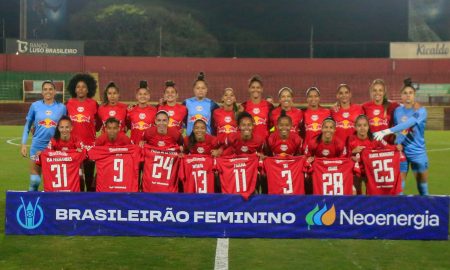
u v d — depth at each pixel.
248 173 8.13
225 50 54.75
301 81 39.59
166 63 40.28
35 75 38.22
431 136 27.81
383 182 8.17
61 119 8.59
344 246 7.28
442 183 12.88
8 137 24.47
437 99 37.47
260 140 8.74
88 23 50.34
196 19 56.34
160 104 9.94
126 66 40.06
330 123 8.49
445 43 39.62
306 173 8.36
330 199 7.65
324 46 55.16
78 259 6.63
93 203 7.73
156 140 8.75
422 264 6.51
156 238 7.64
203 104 9.90
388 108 9.39
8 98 37.69
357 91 39.09
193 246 7.23
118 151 8.38
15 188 11.84
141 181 9.02
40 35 46.06
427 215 7.61
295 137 8.79
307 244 7.37
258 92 9.67
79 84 9.57
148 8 52.22
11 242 7.36
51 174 8.31
